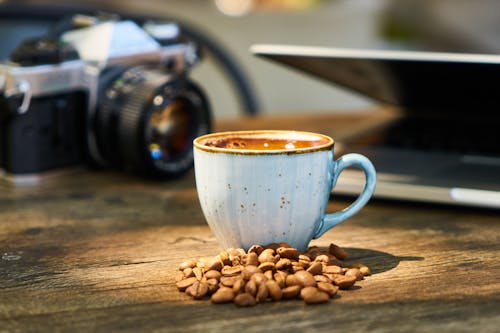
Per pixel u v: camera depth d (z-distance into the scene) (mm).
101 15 702
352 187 588
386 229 544
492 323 412
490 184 567
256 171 461
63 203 614
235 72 1014
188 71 746
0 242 532
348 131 761
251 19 1522
